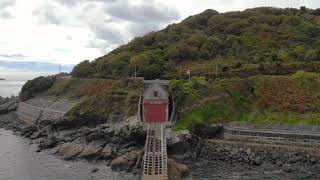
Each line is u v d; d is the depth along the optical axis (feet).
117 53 644.69
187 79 471.21
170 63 533.55
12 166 328.90
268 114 389.19
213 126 374.43
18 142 432.25
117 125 386.52
